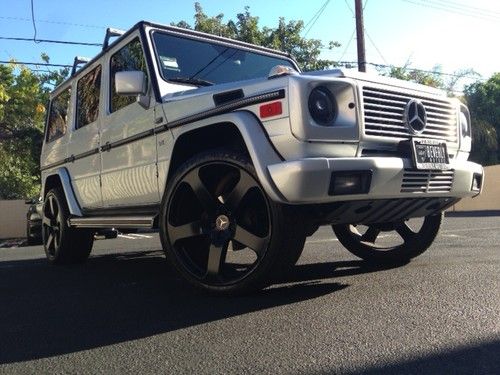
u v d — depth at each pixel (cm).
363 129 389
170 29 552
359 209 402
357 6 1912
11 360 314
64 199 691
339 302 393
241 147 427
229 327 347
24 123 2306
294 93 369
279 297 415
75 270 650
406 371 265
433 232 531
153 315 391
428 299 391
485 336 308
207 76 545
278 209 378
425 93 439
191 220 441
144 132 502
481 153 2791
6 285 563
